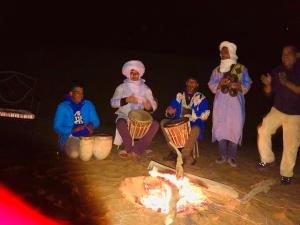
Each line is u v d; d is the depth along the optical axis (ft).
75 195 14.79
